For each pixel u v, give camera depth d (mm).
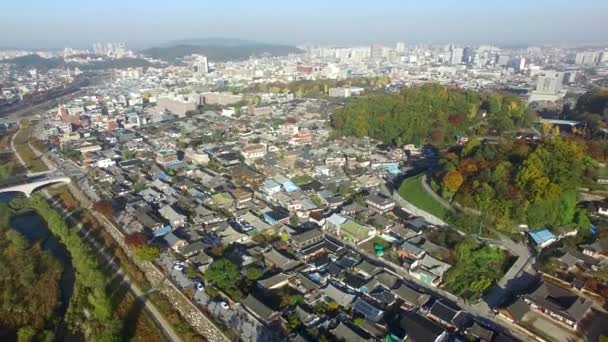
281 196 127875
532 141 127500
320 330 71938
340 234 108000
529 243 96625
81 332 76188
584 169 110688
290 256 96812
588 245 90500
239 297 79375
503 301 78688
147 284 88812
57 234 110750
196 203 126500
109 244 106250
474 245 94625
